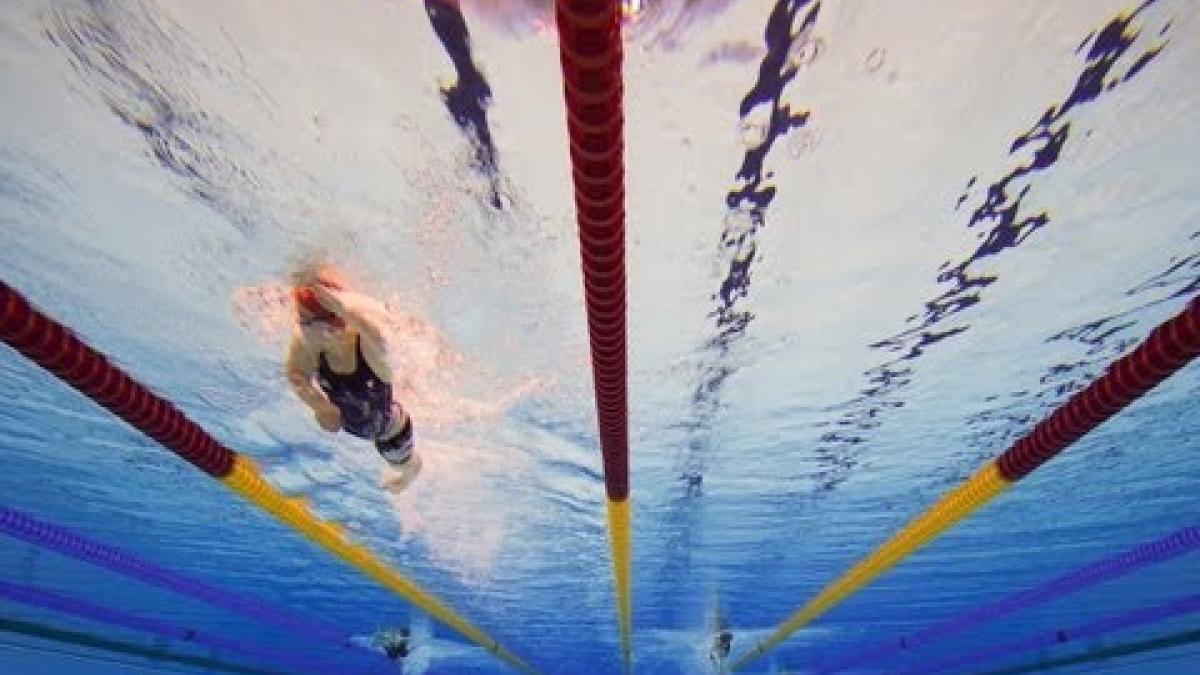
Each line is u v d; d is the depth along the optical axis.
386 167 2.76
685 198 2.97
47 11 2.27
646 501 6.20
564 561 7.52
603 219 1.34
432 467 5.48
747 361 4.21
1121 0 2.22
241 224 3.10
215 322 3.82
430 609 6.80
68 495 6.15
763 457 5.44
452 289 3.46
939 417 4.89
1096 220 3.18
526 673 12.09
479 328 3.79
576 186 1.26
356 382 3.18
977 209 3.06
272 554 7.47
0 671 9.57
